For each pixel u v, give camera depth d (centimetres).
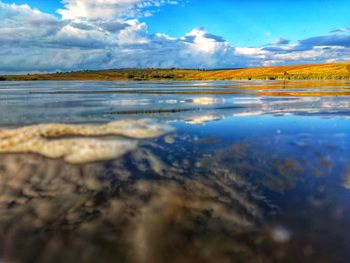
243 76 12350
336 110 1494
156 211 434
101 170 584
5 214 421
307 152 698
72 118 1196
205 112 1429
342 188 500
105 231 386
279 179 541
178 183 526
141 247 356
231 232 384
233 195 482
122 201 462
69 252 348
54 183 523
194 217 418
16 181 526
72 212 430
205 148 741
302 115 1319
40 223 402
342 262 325
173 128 995
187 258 339
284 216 419
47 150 691
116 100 2128
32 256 341
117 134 874
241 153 697
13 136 812
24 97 2434
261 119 1200
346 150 709
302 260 331
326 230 384
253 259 336
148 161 639
